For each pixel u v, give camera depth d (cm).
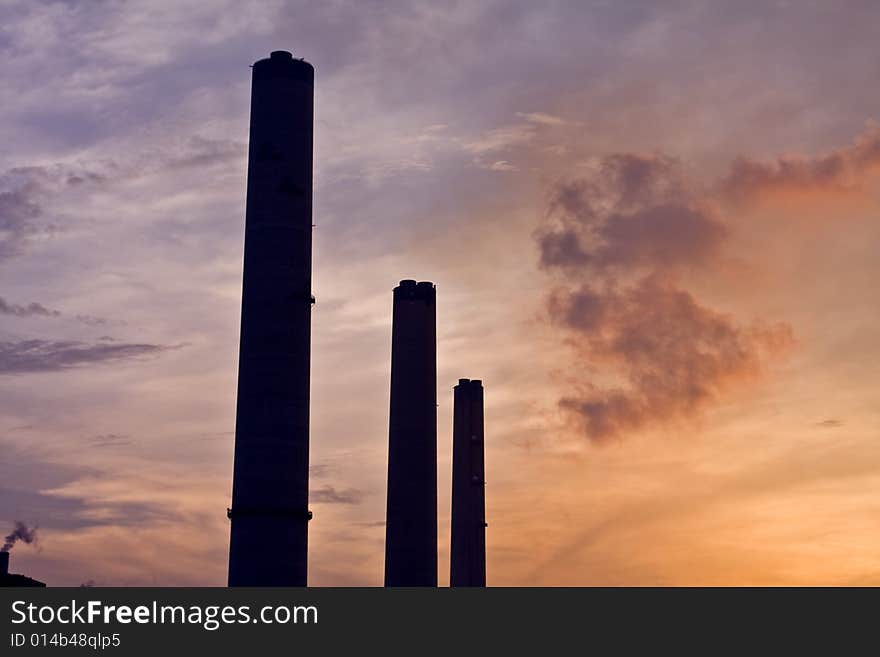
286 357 7738
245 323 7812
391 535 10231
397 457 10344
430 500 10306
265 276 7800
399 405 10456
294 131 7956
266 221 7850
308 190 7994
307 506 7762
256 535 7562
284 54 8075
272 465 7631
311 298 7888
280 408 7688
